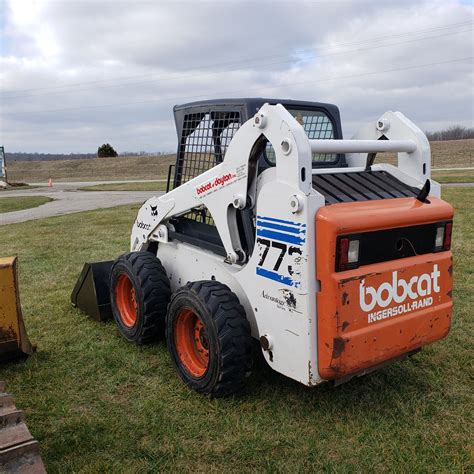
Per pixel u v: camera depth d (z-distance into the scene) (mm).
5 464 2369
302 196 2877
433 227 3365
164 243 4582
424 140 3699
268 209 3131
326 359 2932
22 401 3639
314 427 3236
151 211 4684
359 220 2900
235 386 3445
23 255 9047
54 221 14070
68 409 3512
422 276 3287
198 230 4215
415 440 3082
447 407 3459
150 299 4305
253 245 3449
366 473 2805
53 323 5242
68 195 26250
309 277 2910
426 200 3418
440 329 3441
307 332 2947
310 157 2922
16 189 34125
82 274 5480
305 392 3646
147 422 3332
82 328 5086
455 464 2867
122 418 3393
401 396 3598
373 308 3033
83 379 3979
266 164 3477
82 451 3041
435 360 4168
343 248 2861
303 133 2947
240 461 2932
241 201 3420
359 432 3162
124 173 54719
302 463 2896
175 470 2865
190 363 3781
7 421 2611
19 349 4168
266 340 3262
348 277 2893
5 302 4055
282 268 3076
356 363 2992
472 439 3092
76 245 9961
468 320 5027
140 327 4391
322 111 4148
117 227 12266
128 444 3104
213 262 3873
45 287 6715
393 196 3461
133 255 4520
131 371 4078
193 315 3723
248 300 3461
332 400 3545
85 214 15508
